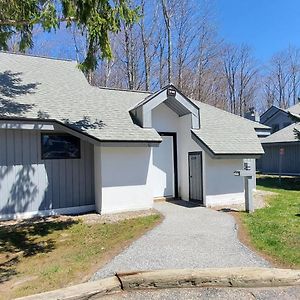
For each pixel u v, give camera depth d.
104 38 6.83
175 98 11.01
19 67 12.42
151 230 7.43
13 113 8.75
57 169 9.73
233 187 11.20
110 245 6.43
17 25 6.51
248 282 4.30
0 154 8.95
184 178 11.98
